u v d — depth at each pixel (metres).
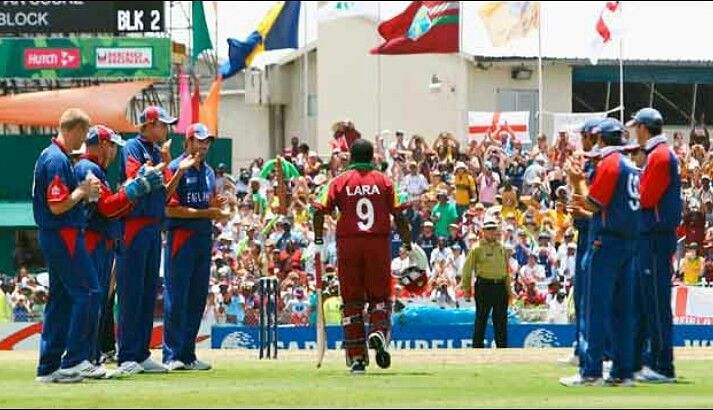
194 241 59.50
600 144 51.34
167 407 42.78
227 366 61.50
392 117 171.88
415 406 42.66
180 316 59.41
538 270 101.69
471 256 84.44
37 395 47.06
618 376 51.72
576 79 153.75
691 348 72.25
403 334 87.94
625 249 51.00
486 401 44.41
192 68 158.00
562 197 107.00
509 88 157.25
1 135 128.50
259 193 118.56
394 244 105.50
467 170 114.06
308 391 48.06
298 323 93.56
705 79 148.25
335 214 62.59
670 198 53.75
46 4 150.25
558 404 43.38
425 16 135.62
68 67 147.88
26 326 87.69
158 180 55.03
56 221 52.16
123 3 150.88
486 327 87.38
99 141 55.22
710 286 99.38
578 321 60.53
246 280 98.19
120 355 57.69
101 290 54.88
